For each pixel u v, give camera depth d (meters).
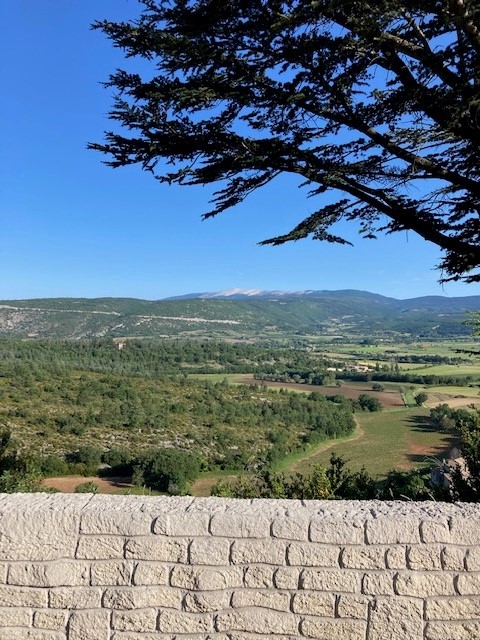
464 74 3.77
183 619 2.30
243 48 4.07
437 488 5.74
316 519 2.31
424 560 2.25
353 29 3.57
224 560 2.31
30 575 2.35
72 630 2.32
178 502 2.48
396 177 4.74
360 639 2.24
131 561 2.34
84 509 2.39
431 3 3.37
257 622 2.27
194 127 4.31
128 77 4.07
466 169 4.71
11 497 2.56
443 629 2.21
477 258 4.58
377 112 4.34
